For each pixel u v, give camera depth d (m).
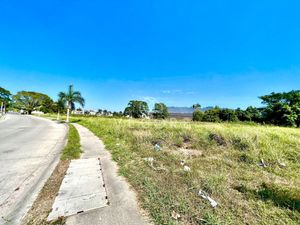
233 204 2.90
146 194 3.11
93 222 2.42
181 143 7.52
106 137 9.28
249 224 2.41
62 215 2.56
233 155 6.02
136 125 12.73
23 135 10.27
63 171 4.36
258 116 40.84
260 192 3.36
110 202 2.92
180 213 2.57
